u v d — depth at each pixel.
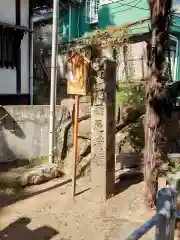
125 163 6.95
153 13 4.68
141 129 8.03
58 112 8.03
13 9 10.17
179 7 11.91
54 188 6.45
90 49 6.55
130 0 12.42
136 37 11.00
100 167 5.57
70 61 5.62
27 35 10.70
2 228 4.79
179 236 3.91
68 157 7.83
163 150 4.99
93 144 5.62
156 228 2.48
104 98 5.36
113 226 4.66
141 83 10.21
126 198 5.52
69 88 5.74
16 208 5.52
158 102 4.78
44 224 4.88
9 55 10.21
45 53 16.22
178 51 12.65
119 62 11.76
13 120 7.95
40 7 12.34
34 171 6.84
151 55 4.77
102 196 5.57
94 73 5.44
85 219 4.98
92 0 14.65
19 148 8.09
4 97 10.17
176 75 12.70
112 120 5.52
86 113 7.83
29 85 10.94
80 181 6.73
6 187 6.40
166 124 7.89
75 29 15.27
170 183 4.80
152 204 4.96
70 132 7.96
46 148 8.22
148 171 4.95
